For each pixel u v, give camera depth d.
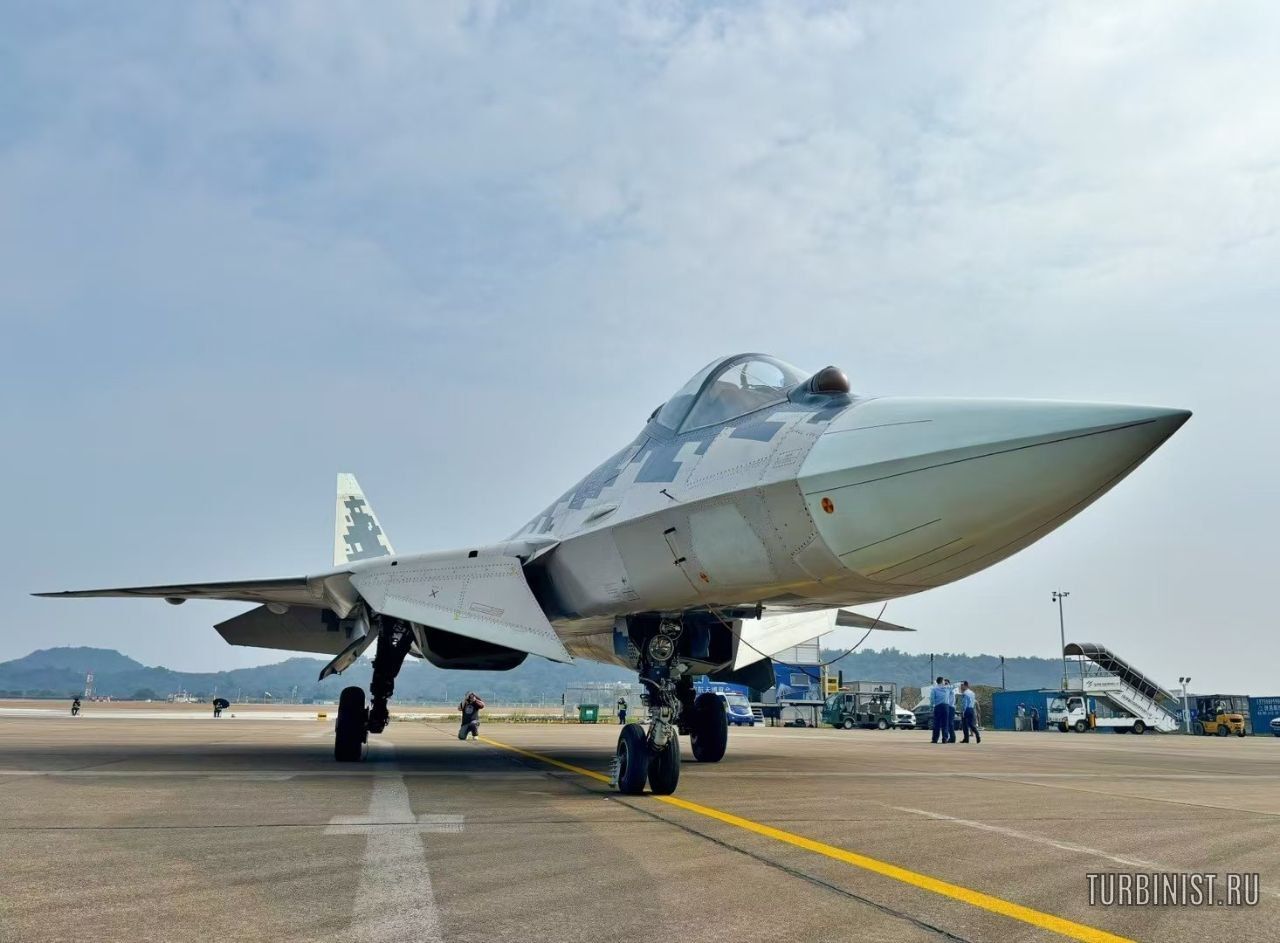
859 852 5.33
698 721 12.97
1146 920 3.90
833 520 7.13
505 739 20.11
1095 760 16.11
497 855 5.05
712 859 5.03
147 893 4.04
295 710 81.00
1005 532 6.59
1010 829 6.42
